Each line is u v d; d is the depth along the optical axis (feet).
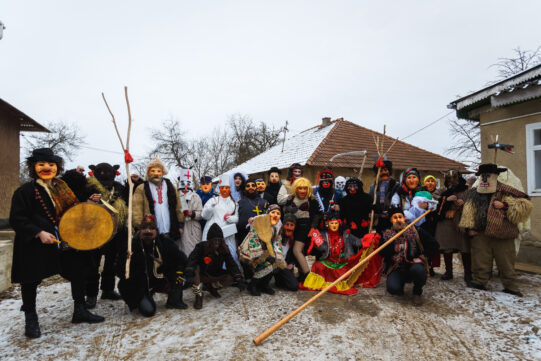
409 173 15.81
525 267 18.20
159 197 14.17
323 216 15.24
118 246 12.60
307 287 14.66
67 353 9.21
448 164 50.55
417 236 13.01
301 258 14.96
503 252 13.99
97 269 12.62
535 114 19.11
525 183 19.53
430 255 12.77
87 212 10.76
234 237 15.38
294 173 18.49
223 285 13.28
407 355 9.04
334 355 8.98
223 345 9.54
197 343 9.70
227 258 13.12
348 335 10.14
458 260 21.44
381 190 17.02
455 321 11.22
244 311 12.16
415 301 12.65
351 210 15.74
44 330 10.77
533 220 19.01
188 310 12.44
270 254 13.91
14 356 9.05
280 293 14.33
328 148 46.09
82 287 11.29
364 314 11.78
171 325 11.03
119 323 11.28
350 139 50.06
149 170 14.19
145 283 11.91
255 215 15.55
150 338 10.09
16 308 12.98
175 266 12.37
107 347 9.55
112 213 11.78
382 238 13.97
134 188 14.83
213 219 15.05
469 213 14.21
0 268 15.02
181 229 14.98
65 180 11.78
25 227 9.61
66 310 12.67
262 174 55.06
